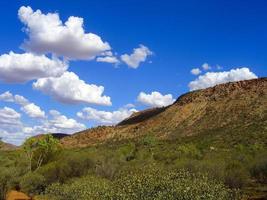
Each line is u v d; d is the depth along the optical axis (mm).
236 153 40844
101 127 167875
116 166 30484
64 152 42344
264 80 140625
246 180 25234
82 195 17375
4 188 27719
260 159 29906
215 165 24672
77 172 32219
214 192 12539
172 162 33094
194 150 48062
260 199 20625
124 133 153875
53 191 23781
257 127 97500
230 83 147375
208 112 135750
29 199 26766
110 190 14148
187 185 12367
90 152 36219
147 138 66375
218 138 91875
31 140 43031
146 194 12688
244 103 130625
